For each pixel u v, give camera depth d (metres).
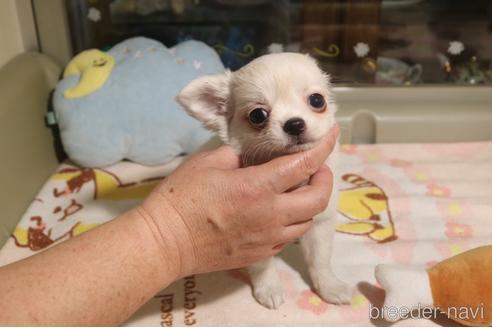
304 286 0.36
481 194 0.45
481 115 0.53
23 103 0.47
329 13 0.57
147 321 0.33
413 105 0.54
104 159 0.50
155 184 0.49
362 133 0.54
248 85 0.31
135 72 0.49
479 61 0.59
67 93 0.49
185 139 0.50
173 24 0.59
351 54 0.59
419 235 0.40
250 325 0.33
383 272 0.33
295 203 0.27
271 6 0.58
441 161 0.50
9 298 0.24
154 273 0.26
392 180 0.47
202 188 0.26
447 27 0.59
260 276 0.34
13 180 0.44
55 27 0.54
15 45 0.51
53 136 0.52
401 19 0.58
